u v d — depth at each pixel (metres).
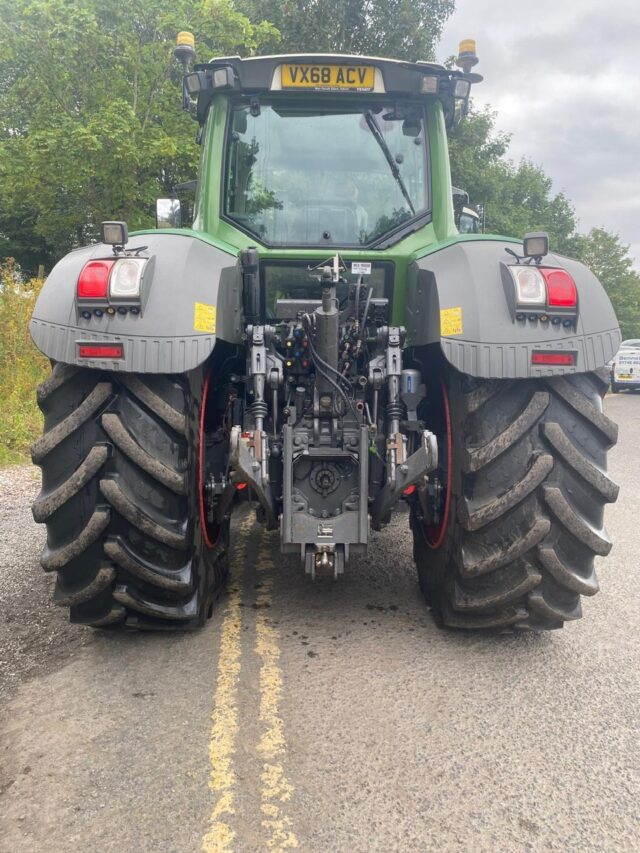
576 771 2.21
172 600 2.88
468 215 4.76
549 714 2.53
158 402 2.66
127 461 2.66
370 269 3.26
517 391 2.76
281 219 3.54
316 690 2.65
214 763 2.20
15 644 3.04
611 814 2.03
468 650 3.02
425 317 2.96
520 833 1.94
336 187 3.57
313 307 3.16
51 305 2.64
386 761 2.24
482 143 29.25
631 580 4.03
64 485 2.64
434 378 3.33
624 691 2.71
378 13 19.86
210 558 3.22
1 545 4.34
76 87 13.91
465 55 3.54
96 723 2.42
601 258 45.47
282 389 3.19
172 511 2.74
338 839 1.90
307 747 2.30
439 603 3.16
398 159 3.59
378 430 3.17
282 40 18.66
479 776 2.18
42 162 13.31
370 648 3.01
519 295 2.63
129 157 13.04
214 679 2.72
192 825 1.94
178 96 14.52
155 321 2.56
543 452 2.71
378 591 3.67
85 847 1.87
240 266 3.18
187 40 3.63
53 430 2.66
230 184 3.57
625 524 5.36
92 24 12.75
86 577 2.76
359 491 2.96
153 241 2.81
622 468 7.88
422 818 1.99
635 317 45.59
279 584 3.76
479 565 2.77
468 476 2.77
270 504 3.01
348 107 3.60
